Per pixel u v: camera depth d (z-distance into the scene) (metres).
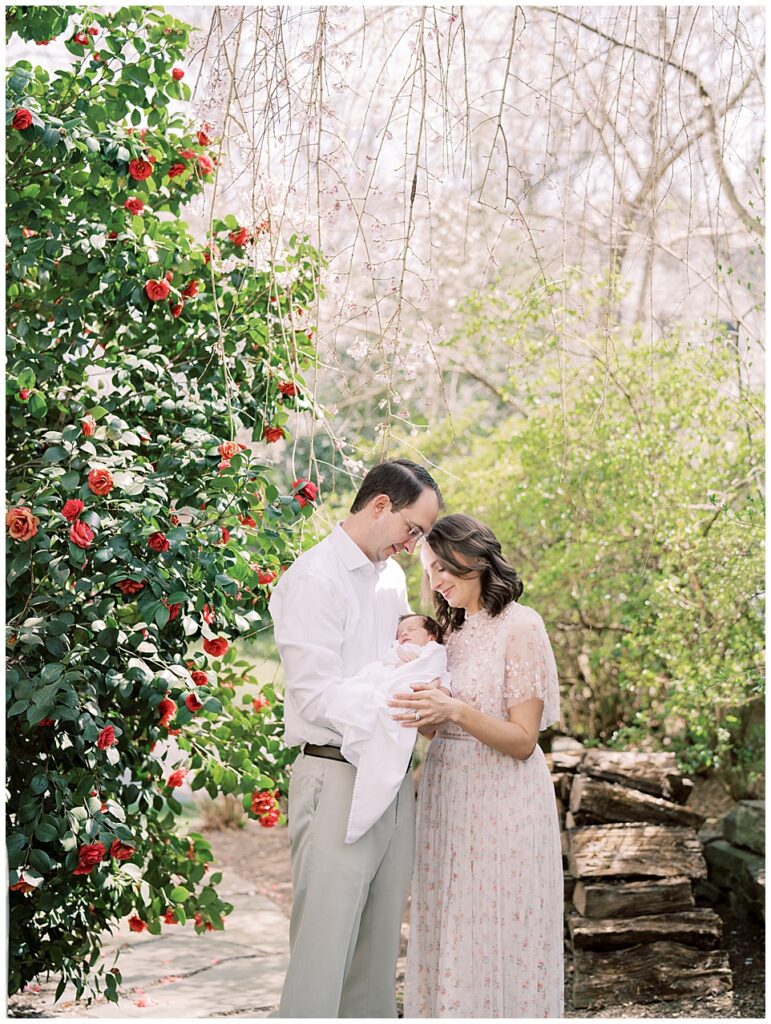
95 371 2.76
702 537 3.70
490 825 2.24
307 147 2.40
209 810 5.51
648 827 3.33
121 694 2.37
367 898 2.26
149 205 2.73
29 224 2.52
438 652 2.26
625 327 4.30
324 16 2.31
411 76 2.33
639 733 3.92
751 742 3.97
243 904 4.16
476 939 2.23
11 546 2.28
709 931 3.04
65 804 2.27
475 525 2.32
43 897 2.41
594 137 3.36
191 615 2.51
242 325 2.81
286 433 2.97
